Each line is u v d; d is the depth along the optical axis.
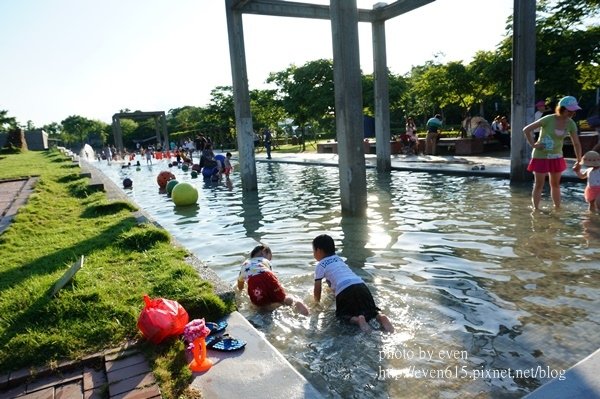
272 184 14.38
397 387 2.87
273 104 38.25
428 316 3.88
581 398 2.41
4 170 18.56
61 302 3.69
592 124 13.90
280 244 6.76
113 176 22.78
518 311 3.85
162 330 3.13
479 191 9.80
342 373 3.07
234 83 13.05
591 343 3.26
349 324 3.84
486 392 2.77
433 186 11.06
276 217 8.95
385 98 14.89
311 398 2.54
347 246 6.32
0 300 3.92
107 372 2.85
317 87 30.59
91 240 6.05
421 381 2.92
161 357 3.00
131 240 5.84
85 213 8.40
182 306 3.58
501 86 19.61
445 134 28.61
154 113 51.94
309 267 5.53
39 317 3.52
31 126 89.12
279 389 2.65
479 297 4.21
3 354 3.03
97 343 3.20
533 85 10.33
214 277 4.43
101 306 3.64
